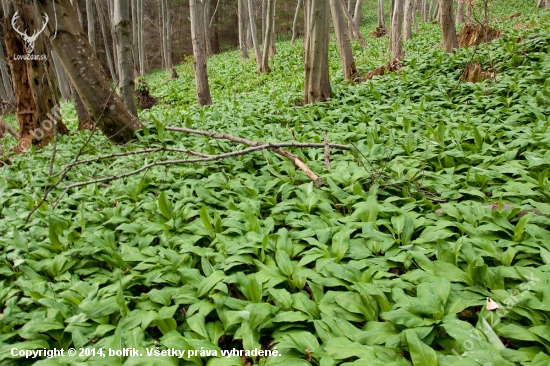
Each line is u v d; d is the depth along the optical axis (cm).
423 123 561
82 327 222
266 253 285
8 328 222
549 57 757
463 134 486
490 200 339
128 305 242
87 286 259
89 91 544
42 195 418
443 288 219
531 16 1866
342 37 980
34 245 308
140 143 566
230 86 1719
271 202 361
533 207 307
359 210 317
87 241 298
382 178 387
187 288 250
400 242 288
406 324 199
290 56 2114
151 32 4222
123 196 387
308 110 705
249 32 3419
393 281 236
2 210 381
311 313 219
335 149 487
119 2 619
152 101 1556
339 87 877
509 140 460
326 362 180
